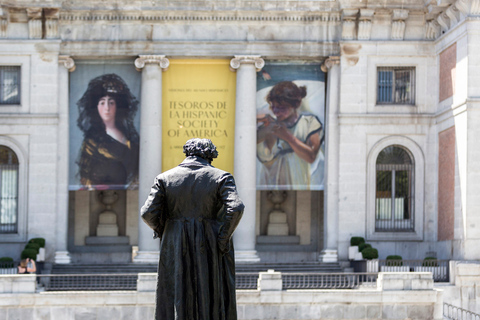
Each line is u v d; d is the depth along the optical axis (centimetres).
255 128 4147
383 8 4103
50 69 4116
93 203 4581
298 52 4141
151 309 3017
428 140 4166
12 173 4128
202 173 968
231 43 4122
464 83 3800
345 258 4094
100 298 3009
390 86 4191
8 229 4103
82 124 4147
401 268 3609
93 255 4478
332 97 4178
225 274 966
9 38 4103
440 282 3628
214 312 945
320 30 4162
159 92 4119
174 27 4128
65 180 4119
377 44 4156
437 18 4084
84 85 4156
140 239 4059
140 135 4119
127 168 4141
